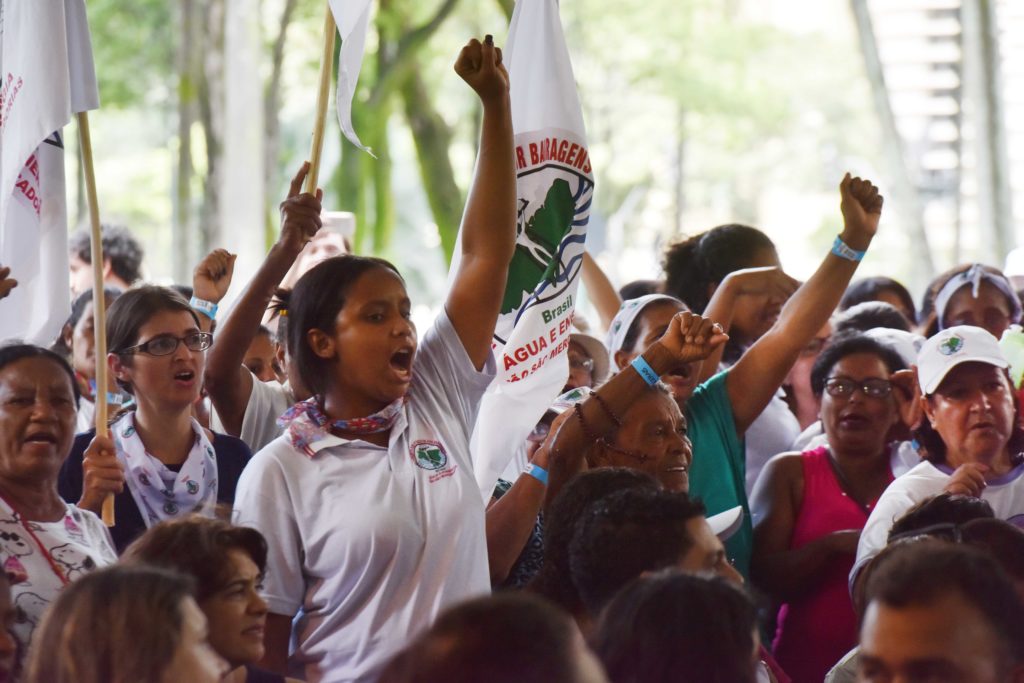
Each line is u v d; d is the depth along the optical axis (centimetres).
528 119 615
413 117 2034
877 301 921
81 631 351
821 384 689
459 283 520
